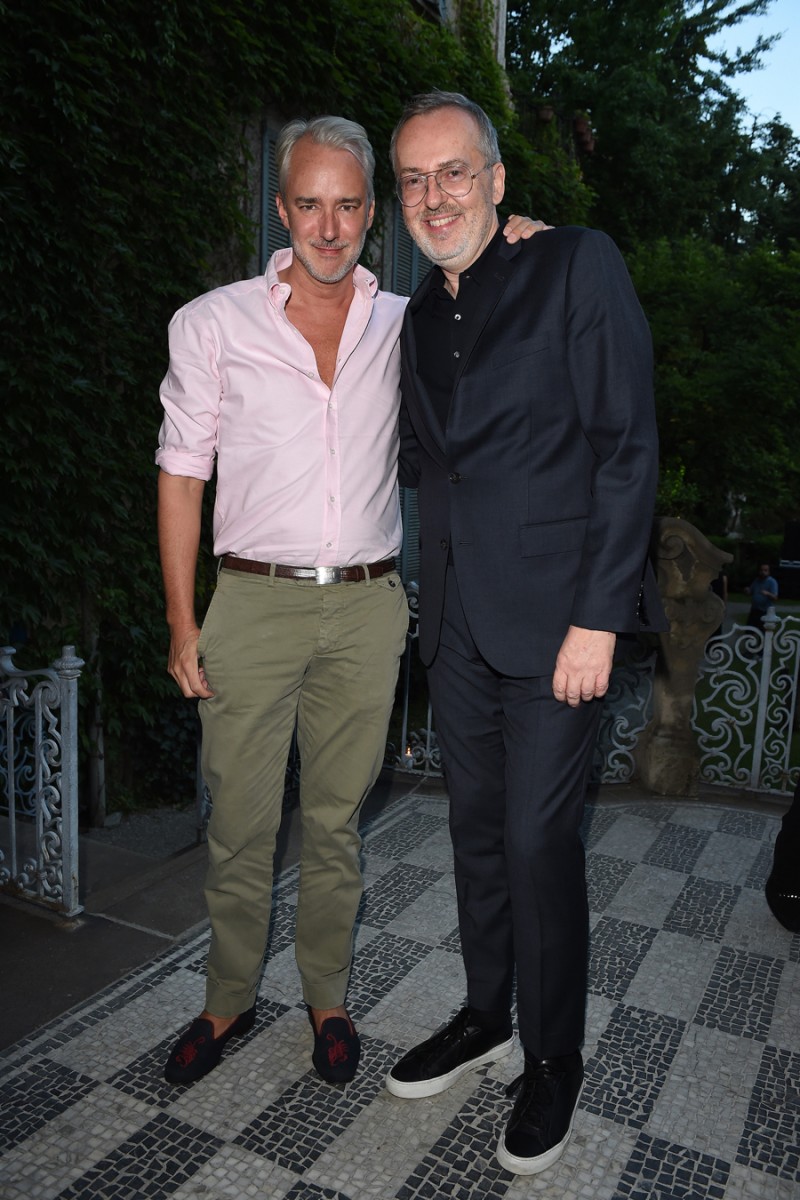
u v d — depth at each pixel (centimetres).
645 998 249
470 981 212
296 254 188
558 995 186
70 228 472
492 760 200
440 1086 205
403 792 411
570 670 172
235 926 210
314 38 616
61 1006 242
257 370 192
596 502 171
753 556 2536
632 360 170
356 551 200
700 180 2173
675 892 316
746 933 288
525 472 179
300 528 195
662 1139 195
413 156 178
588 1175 184
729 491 2100
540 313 175
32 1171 182
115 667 536
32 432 459
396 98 707
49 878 297
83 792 527
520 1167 182
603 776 430
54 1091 206
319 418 195
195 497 203
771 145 2653
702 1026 237
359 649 203
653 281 1616
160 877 324
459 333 185
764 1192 181
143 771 569
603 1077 215
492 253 183
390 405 206
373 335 201
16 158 430
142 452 524
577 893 185
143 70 500
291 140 186
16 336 456
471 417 182
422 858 339
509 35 1973
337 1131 195
